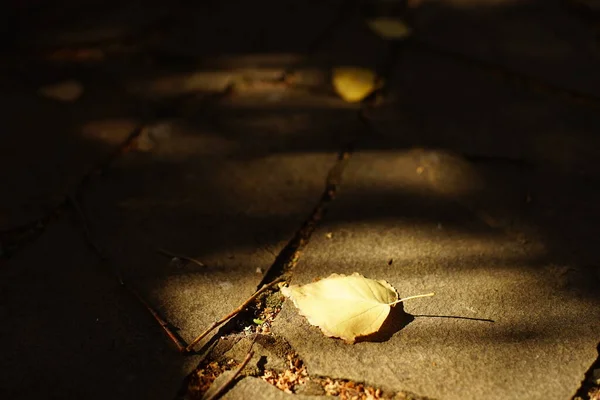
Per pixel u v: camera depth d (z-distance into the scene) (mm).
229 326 577
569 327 575
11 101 774
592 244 632
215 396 542
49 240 638
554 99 779
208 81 804
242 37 868
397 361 557
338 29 885
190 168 700
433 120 752
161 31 878
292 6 932
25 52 845
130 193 675
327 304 575
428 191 675
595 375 552
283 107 770
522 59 832
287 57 835
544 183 685
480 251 625
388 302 578
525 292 596
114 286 603
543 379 548
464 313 583
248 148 720
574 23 897
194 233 640
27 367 556
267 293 598
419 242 631
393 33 868
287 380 551
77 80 805
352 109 767
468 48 851
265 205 663
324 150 717
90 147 721
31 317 583
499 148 719
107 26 884
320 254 623
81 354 562
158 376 551
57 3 940
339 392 544
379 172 693
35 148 720
